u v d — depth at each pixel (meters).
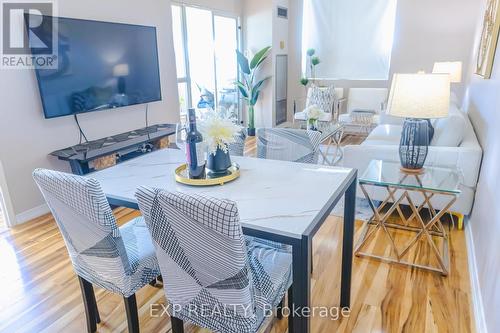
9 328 1.80
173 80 4.57
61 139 3.26
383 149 2.81
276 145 2.37
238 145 2.28
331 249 2.49
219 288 1.18
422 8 5.47
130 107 3.97
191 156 1.60
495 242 1.70
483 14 3.90
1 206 2.88
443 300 1.92
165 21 4.30
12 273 2.26
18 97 2.88
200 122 1.61
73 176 1.25
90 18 3.37
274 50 6.09
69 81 3.16
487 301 1.67
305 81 6.35
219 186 1.59
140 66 3.90
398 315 1.82
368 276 2.15
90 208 1.27
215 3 5.33
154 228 1.17
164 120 4.51
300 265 1.18
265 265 1.44
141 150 3.73
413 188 2.13
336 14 6.16
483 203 2.21
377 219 2.47
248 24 6.08
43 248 2.56
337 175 1.71
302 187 1.56
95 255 1.45
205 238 1.06
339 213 3.02
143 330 1.76
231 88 6.14
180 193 1.05
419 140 2.26
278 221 1.24
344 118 5.47
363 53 6.15
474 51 4.53
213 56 5.52
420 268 2.21
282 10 6.19
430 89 2.07
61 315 1.88
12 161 2.89
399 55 5.81
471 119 3.67
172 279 1.28
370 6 5.90
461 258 2.32
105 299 2.00
